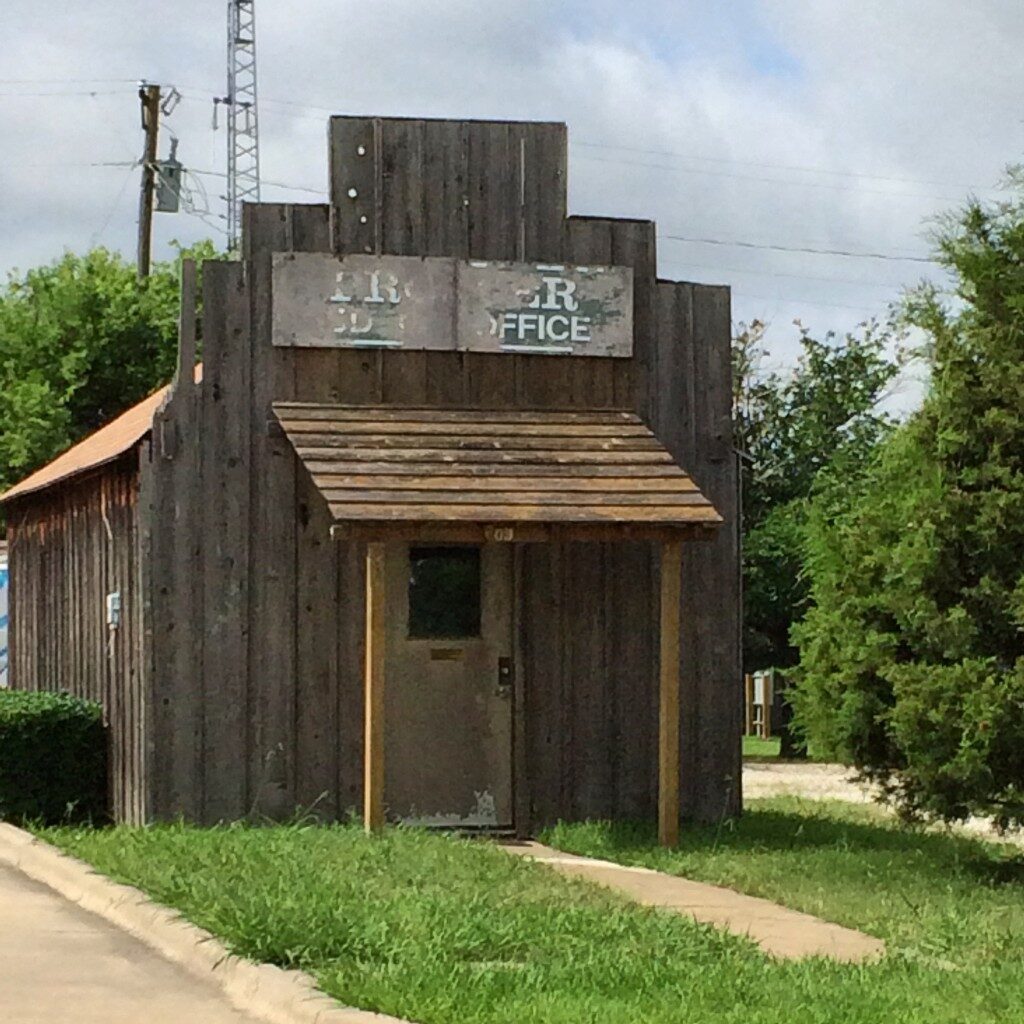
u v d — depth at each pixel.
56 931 11.16
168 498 15.77
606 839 15.23
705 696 16.56
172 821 15.59
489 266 16.34
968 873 14.05
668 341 16.73
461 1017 8.16
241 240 16.05
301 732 15.88
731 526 16.70
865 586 14.48
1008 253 13.81
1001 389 13.62
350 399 16.11
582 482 15.24
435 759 16.08
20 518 23.55
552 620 16.31
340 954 9.53
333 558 15.99
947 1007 8.51
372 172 16.25
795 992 8.81
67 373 38.81
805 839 15.80
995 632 13.61
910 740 13.59
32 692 20.25
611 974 9.17
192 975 9.88
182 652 15.73
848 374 36.03
